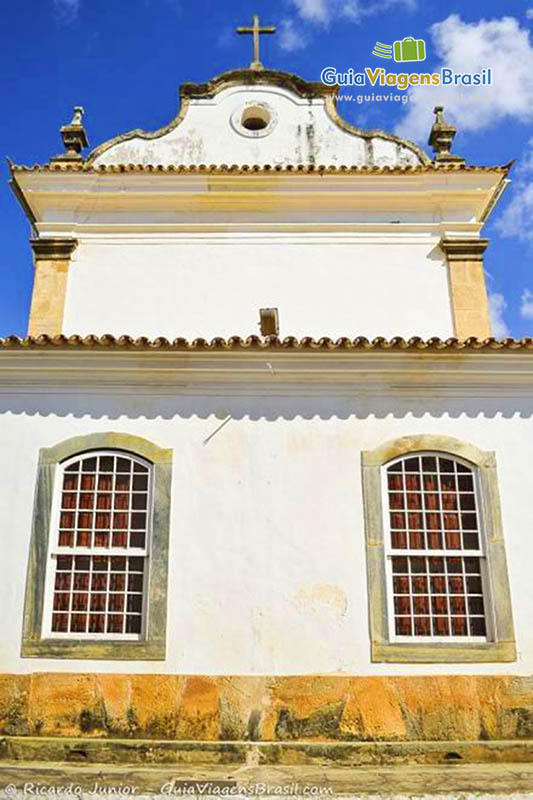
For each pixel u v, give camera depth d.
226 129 12.12
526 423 8.23
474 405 8.27
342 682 7.38
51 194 11.29
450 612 7.72
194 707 7.27
